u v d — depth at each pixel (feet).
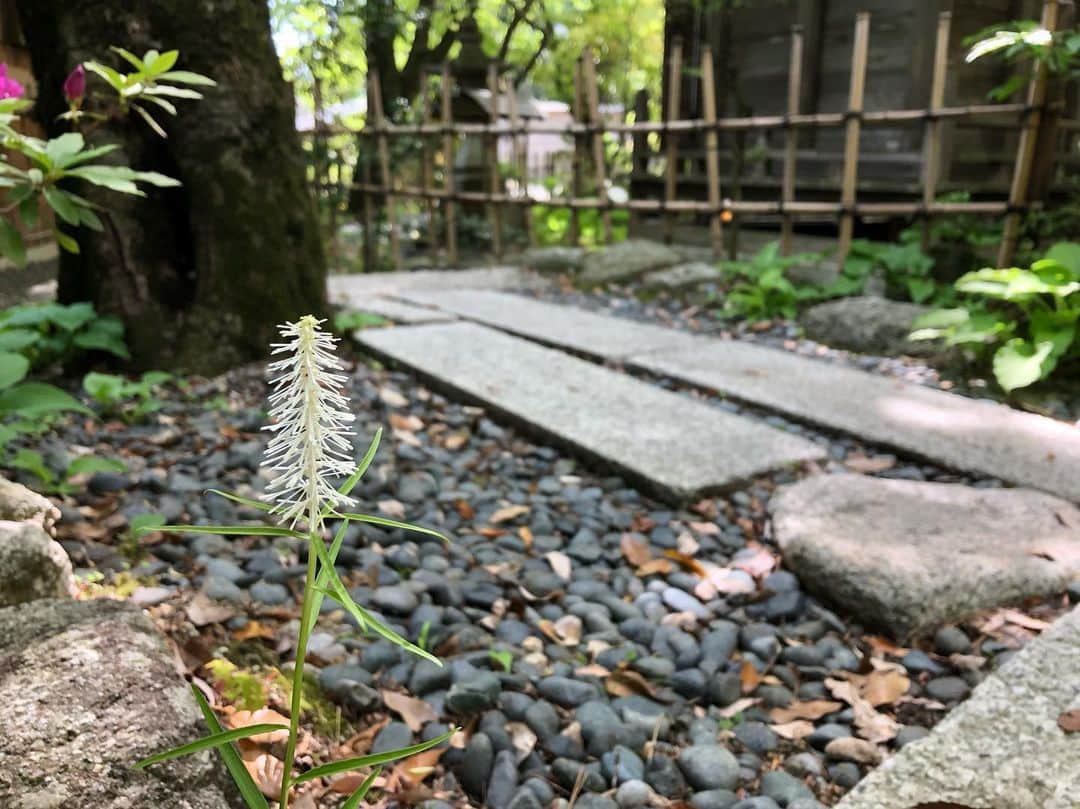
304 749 5.24
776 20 22.71
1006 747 5.09
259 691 5.58
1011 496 8.67
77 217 7.07
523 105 33.76
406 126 25.75
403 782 5.16
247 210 12.48
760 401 11.87
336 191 25.80
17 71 17.43
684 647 6.73
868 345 14.80
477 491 9.51
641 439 10.41
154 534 7.66
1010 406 11.90
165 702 4.08
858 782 5.24
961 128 19.81
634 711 6.00
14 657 4.32
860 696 6.19
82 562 7.01
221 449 9.99
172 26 11.59
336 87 29.78
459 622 7.00
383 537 8.31
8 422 9.66
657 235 24.99
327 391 2.62
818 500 8.57
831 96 21.93
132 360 12.23
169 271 12.53
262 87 12.44
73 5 11.34
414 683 6.07
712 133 19.99
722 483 9.27
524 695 6.02
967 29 19.52
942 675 6.39
